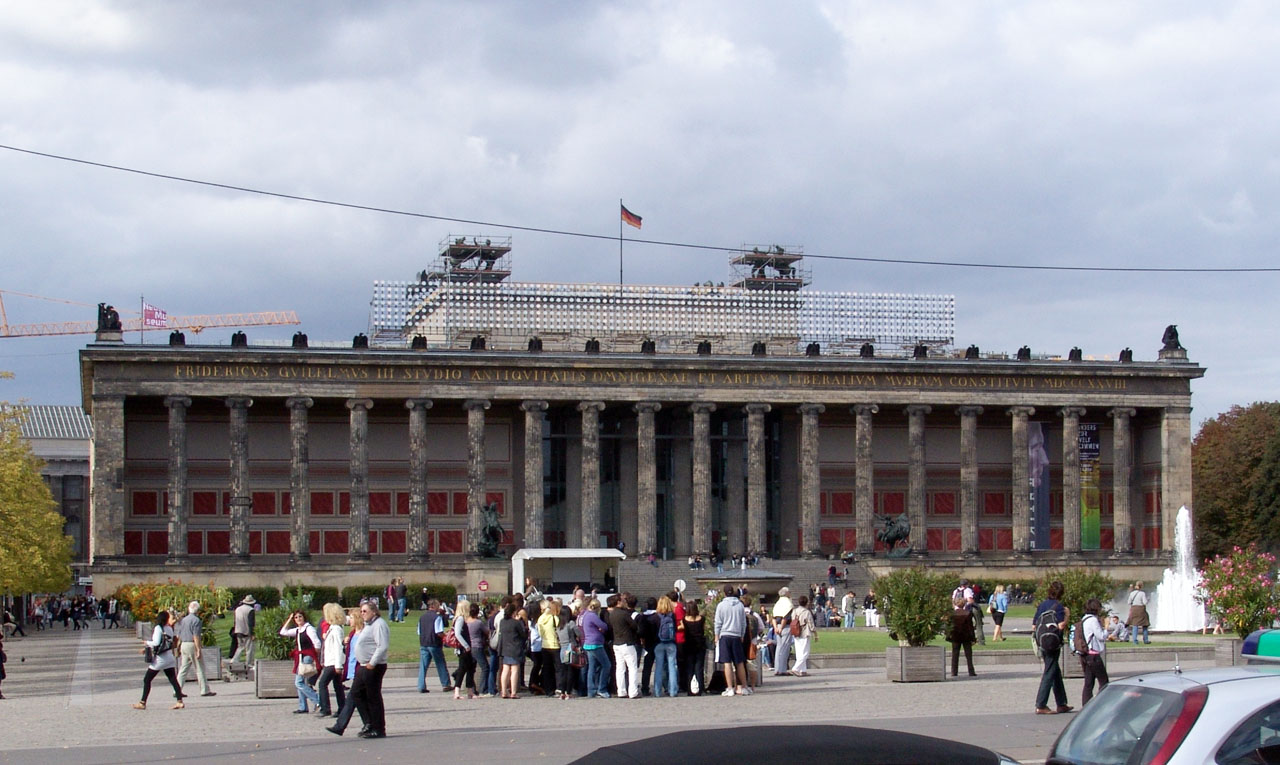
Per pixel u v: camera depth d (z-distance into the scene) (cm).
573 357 14838
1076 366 15775
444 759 3759
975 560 15362
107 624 13975
